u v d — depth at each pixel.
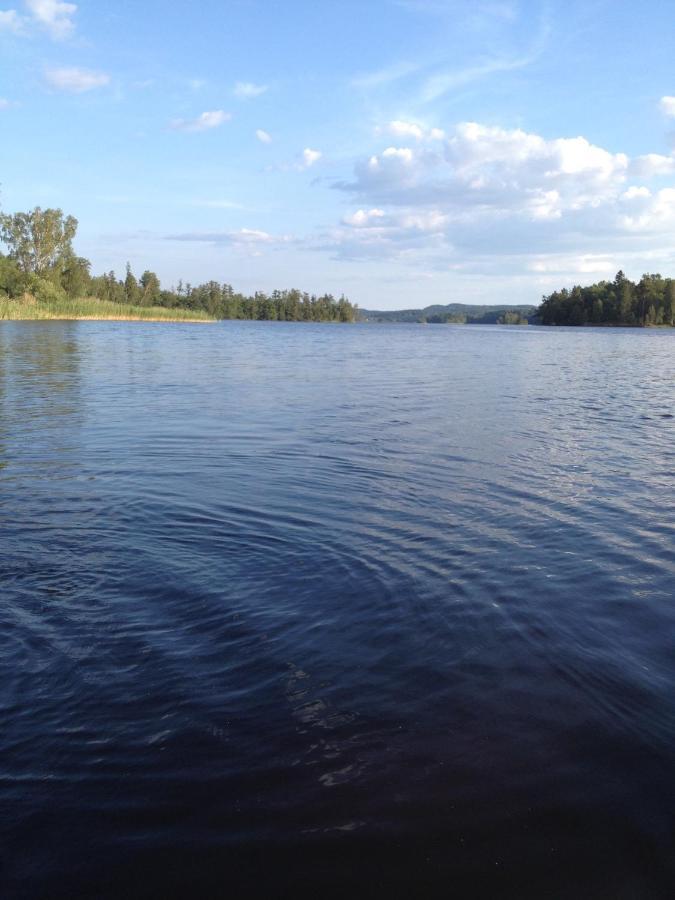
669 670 4.13
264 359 29.12
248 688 3.83
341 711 3.65
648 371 26.67
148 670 3.99
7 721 3.51
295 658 4.16
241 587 5.16
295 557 5.79
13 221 87.50
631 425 12.86
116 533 6.32
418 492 7.91
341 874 2.65
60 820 2.88
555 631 4.59
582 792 3.10
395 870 2.67
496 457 9.88
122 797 3.01
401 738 3.44
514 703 3.75
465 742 3.42
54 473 8.58
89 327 58.84
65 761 3.23
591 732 3.52
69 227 89.88
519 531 6.59
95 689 3.79
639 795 3.09
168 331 58.66
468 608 4.89
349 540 6.23
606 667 4.15
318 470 8.93
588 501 7.64
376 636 4.45
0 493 7.61
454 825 2.90
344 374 22.77
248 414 13.47
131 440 10.73
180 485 8.06
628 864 2.72
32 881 2.60
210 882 2.61
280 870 2.66
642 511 7.29
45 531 6.32
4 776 3.13
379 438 11.18
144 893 2.56
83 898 2.54
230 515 6.91
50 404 14.41
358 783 3.12
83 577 5.28
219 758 3.27
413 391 17.97
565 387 19.83
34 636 4.35
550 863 2.72
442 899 2.55
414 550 6.01
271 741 3.40
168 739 3.40
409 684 3.91
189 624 4.56
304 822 2.89
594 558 5.91
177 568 5.50
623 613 4.88
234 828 2.86
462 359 31.94
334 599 4.98
